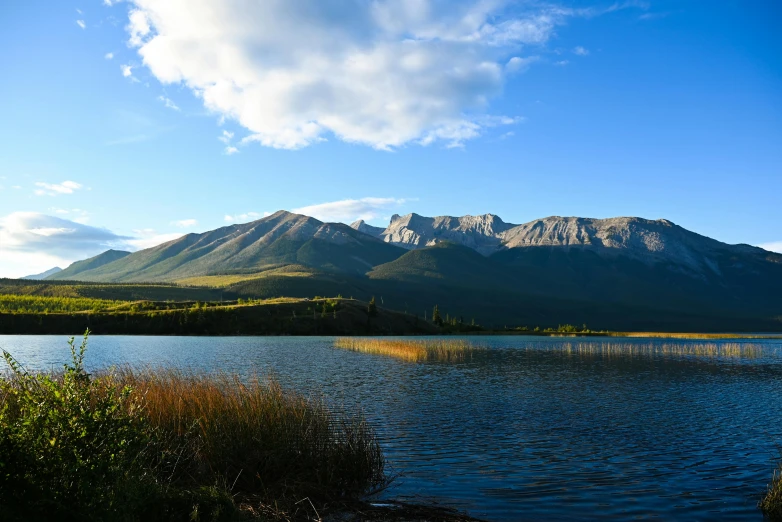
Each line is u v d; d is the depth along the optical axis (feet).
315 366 187.73
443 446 72.84
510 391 130.93
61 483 31.45
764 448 74.38
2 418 31.96
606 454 69.87
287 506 45.09
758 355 293.02
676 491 54.85
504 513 47.91
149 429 46.32
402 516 45.44
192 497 38.96
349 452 55.01
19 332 433.07
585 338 561.43
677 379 165.99
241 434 53.83
